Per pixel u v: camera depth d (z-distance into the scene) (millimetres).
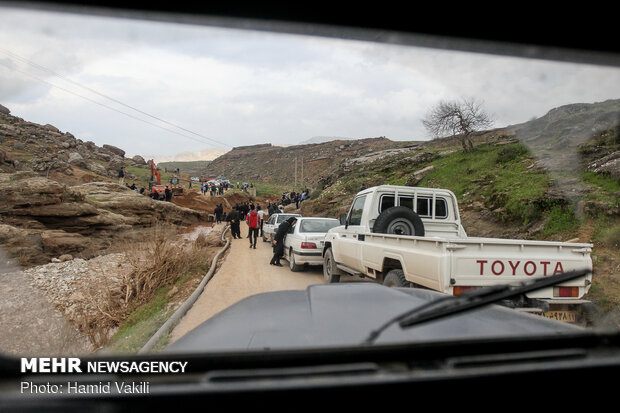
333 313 1984
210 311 5742
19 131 53312
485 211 13195
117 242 14367
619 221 8602
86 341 4973
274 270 9844
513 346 1614
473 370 1435
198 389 1289
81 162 51312
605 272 6738
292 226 10992
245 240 18688
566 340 1672
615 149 10133
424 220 7230
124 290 7176
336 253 7629
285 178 126688
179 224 24594
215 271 9664
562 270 4277
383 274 5633
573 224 9422
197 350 1546
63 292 8148
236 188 63312
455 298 1917
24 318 5859
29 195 13133
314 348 1465
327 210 27406
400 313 1998
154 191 32781
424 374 1394
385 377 1367
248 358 1414
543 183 11562
